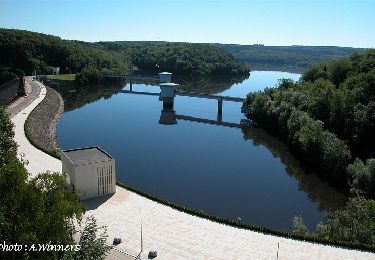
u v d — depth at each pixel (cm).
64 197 3684
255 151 12612
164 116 18225
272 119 15062
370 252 5566
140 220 6328
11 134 8794
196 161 11256
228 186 9312
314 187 9581
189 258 5281
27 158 9062
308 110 13625
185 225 6231
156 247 5522
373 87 12950
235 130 15712
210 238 5850
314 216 7869
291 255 5447
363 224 6122
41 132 12750
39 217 3241
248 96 17175
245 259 5312
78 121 16575
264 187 9381
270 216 7769
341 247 5691
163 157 11556
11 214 3192
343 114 11981
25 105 16450
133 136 14125
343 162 9681
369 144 10988
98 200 6994
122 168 10338
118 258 5194
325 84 15800
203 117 18562
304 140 11081
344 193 9306
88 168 6919
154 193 8656
